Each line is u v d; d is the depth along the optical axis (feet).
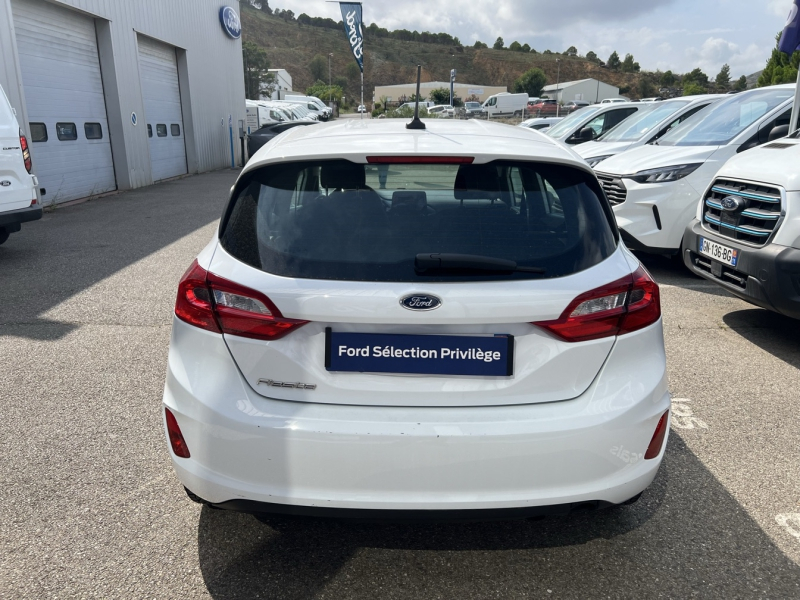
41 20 35.81
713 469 9.36
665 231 19.90
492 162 6.77
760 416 11.07
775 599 6.82
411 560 7.43
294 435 6.02
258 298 6.17
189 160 59.88
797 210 12.72
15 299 17.90
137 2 46.70
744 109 21.47
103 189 43.75
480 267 6.13
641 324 6.58
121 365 13.16
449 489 6.08
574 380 6.32
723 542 7.75
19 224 22.58
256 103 98.02
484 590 6.96
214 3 64.69
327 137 7.46
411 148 6.75
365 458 6.01
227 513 8.25
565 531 7.97
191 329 6.48
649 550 7.61
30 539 7.68
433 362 6.16
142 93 48.78
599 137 31.78
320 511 6.18
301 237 6.43
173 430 6.56
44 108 36.22
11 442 10.00
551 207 6.70
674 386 12.31
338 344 6.14
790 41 24.07
